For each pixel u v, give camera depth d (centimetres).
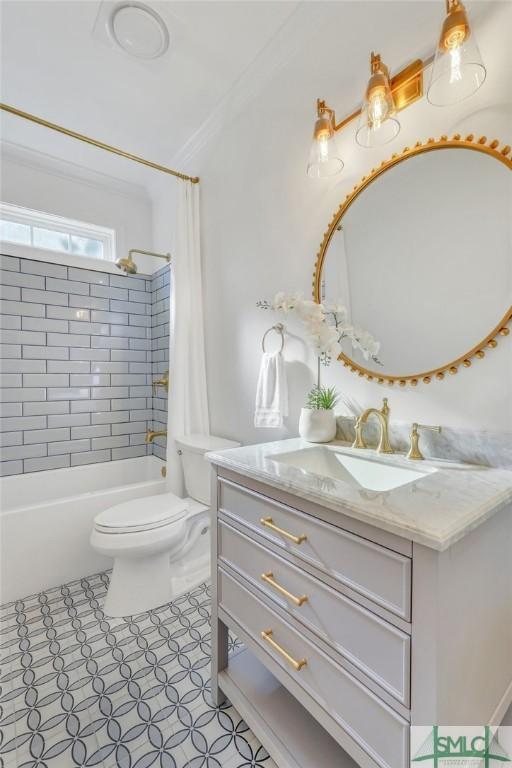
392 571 65
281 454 113
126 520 155
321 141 117
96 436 248
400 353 115
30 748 100
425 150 105
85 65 156
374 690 69
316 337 125
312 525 81
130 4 128
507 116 89
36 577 176
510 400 91
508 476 87
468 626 69
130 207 264
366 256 123
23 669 127
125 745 101
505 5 88
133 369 265
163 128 196
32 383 223
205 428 209
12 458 216
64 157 223
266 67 153
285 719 102
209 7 128
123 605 158
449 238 101
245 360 180
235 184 183
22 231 229
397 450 115
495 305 93
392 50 112
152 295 273
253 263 173
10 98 175
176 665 129
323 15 128
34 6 129
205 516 188
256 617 99
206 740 102
